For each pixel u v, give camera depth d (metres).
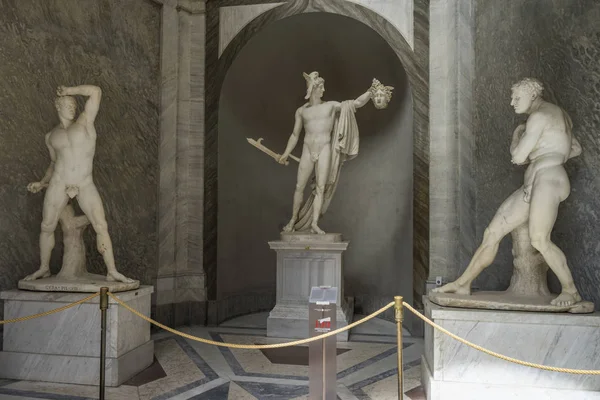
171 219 7.39
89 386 4.67
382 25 7.14
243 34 7.61
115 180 6.75
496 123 6.01
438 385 4.11
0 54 5.57
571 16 5.03
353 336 6.70
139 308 5.17
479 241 6.25
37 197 5.89
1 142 5.55
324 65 8.37
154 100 7.35
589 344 3.91
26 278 5.11
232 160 8.02
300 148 8.61
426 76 6.91
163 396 4.42
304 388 4.62
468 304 4.25
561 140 4.23
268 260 8.45
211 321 7.41
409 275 7.27
